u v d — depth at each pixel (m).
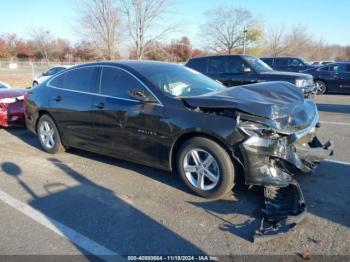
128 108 4.27
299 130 3.66
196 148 3.77
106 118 4.54
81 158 5.39
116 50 35.03
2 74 32.91
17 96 7.43
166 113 3.91
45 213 3.56
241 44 49.41
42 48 53.91
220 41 50.12
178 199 3.83
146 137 4.14
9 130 7.71
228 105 3.53
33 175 4.67
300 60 15.99
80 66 5.15
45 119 5.62
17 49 63.50
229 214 3.44
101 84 4.74
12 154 5.69
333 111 9.84
